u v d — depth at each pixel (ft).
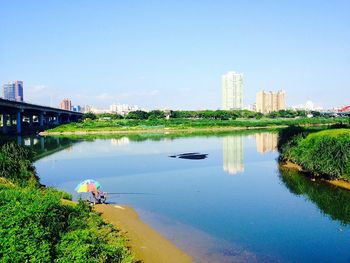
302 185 140.15
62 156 248.52
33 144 334.85
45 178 167.63
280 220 96.58
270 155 238.68
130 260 64.80
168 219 98.17
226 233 86.74
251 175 165.58
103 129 526.16
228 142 335.47
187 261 70.74
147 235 84.58
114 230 83.61
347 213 102.42
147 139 386.73
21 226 60.39
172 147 298.56
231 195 126.11
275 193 127.95
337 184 138.51
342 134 166.40
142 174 173.37
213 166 195.11
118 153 261.24
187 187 141.08
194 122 625.41
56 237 64.13
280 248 77.41
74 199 117.80
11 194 75.97
